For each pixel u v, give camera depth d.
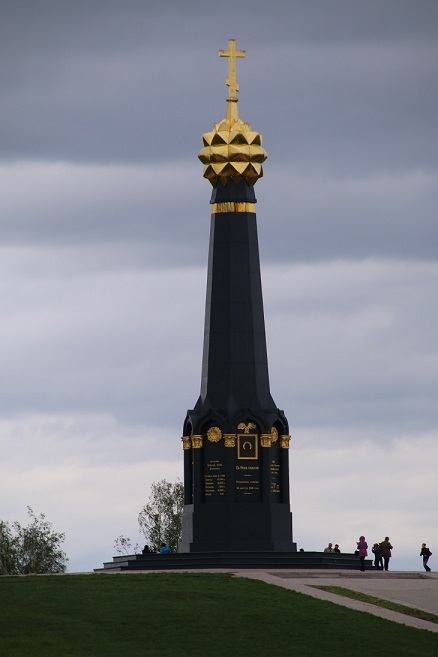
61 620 163.50
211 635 158.62
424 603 178.50
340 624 164.12
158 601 171.50
